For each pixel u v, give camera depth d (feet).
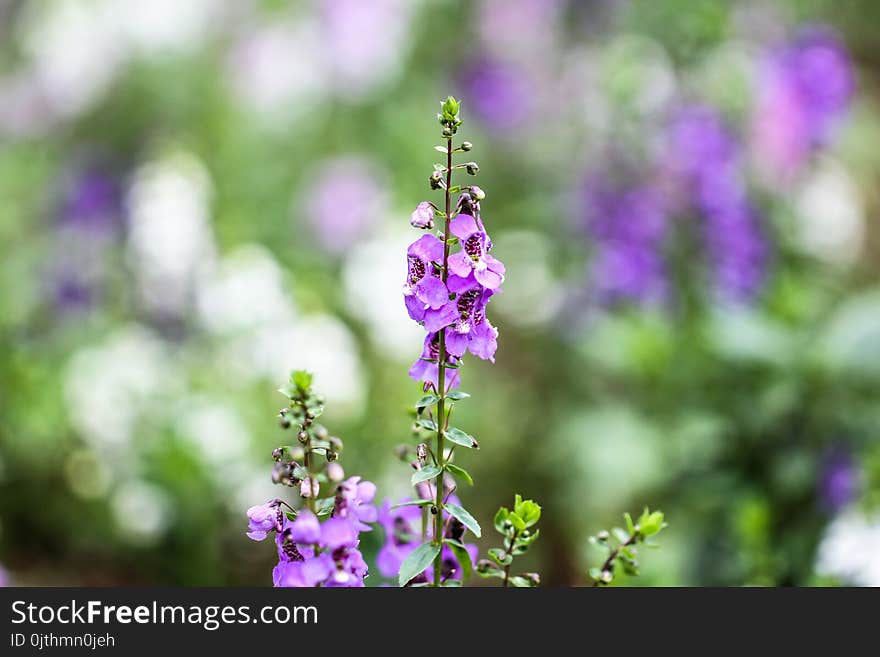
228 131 22.18
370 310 16.35
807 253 16.33
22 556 15.37
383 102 22.08
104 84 23.26
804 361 13.37
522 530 6.87
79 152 22.62
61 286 18.44
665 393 15.15
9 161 22.18
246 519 14.78
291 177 21.27
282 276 17.47
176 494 14.55
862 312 13.74
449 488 6.86
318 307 16.71
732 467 13.57
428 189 20.49
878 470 10.76
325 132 21.93
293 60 22.17
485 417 17.28
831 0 25.25
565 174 21.83
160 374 15.85
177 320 16.92
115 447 15.17
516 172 22.86
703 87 17.01
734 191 15.48
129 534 14.64
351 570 5.88
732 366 14.28
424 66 23.25
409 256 6.27
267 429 15.31
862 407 13.24
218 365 16.10
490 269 6.25
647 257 16.22
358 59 21.75
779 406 13.12
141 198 17.92
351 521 5.87
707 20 17.04
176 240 17.11
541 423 17.58
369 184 19.86
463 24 23.66
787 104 15.89
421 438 7.26
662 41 17.56
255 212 20.65
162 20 23.03
